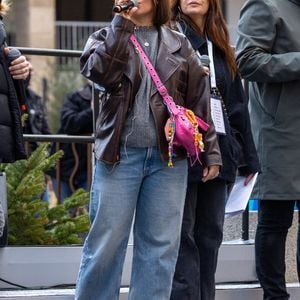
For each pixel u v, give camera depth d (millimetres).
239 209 9367
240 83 9242
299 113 9430
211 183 8875
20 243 10227
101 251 7867
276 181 9422
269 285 9586
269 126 9508
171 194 7949
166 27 8125
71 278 9727
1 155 8031
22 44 29406
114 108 7730
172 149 7812
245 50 9383
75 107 14297
